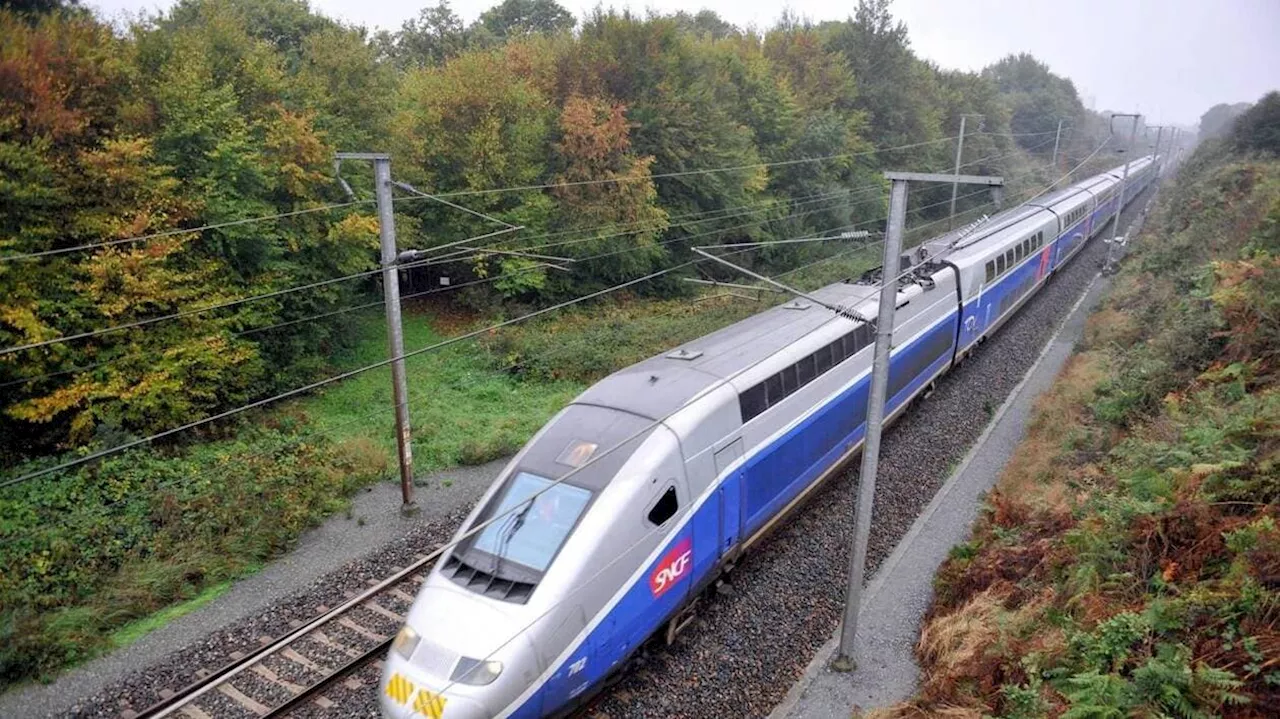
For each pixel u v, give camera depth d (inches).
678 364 526.6
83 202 669.9
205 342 711.1
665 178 1222.9
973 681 405.1
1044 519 536.4
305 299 856.9
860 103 1867.6
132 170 674.8
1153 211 1910.7
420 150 1017.5
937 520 618.5
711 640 473.1
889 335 411.5
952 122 2219.5
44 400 627.2
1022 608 439.2
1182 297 848.9
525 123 1069.8
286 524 605.9
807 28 1873.8
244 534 587.5
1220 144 1939.0
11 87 629.9
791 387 556.1
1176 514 411.5
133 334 688.4
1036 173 2544.3
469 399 901.2
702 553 456.1
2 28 653.9
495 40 1900.8
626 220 1113.4
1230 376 594.6
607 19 1183.6
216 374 725.3
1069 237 1478.8
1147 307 936.3
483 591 378.3
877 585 538.9
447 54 1736.0
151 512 600.4
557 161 1123.9
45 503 593.9
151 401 674.2
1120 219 2084.2
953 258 908.0
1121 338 911.0
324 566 571.5
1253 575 349.4
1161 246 1262.3
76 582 525.0
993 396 874.8
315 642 473.7
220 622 504.7
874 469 429.4
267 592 539.5
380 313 1103.6
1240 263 705.0
